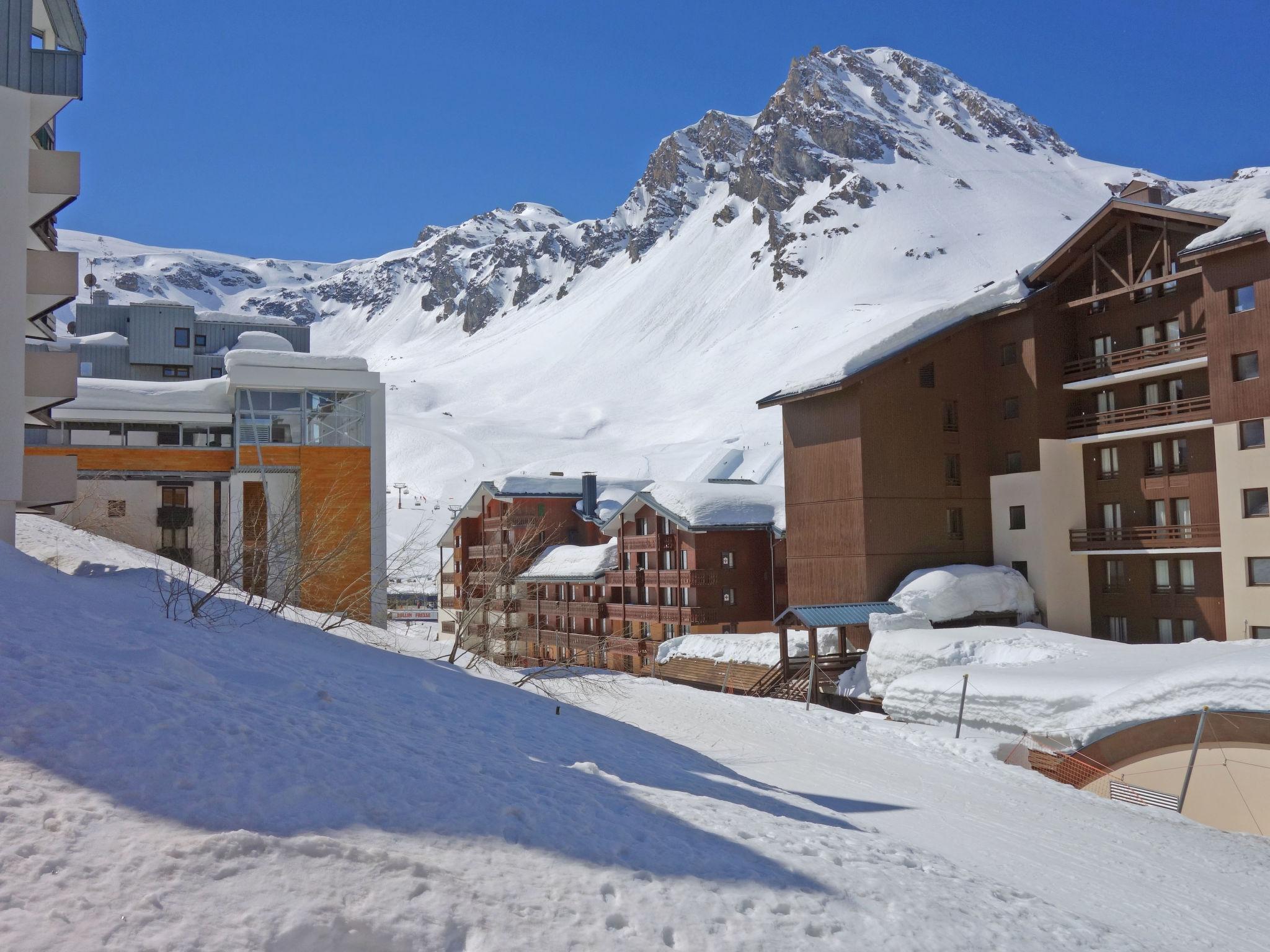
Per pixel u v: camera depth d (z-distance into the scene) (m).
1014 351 45.78
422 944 5.86
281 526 21.81
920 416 45.50
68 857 5.73
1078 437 44.22
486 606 28.55
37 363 23.84
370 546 50.53
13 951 4.80
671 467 199.88
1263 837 21.44
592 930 6.52
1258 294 36.19
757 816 10.89
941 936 7.98
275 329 74.69
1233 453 36.88
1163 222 40.31
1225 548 37.16
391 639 25.20
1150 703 26.05
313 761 8.04
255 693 10.13
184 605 15.30
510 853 7.39
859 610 40.97
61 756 6.89
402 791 7.99
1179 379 41.31
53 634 9.73
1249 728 23.91
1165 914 12.38
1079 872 14.37
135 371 69.75
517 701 17.45
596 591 61.16
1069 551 44.19
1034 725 29.22
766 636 46.81
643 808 9.75
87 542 25.58
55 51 22.34
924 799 19.50
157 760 7.22
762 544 54.53
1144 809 23.34
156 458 52.19
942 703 32.44
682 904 7.22
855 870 9.29
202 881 5.85
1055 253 43.84
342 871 6.33
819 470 46.28
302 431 52.25
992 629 38.34
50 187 24.19
